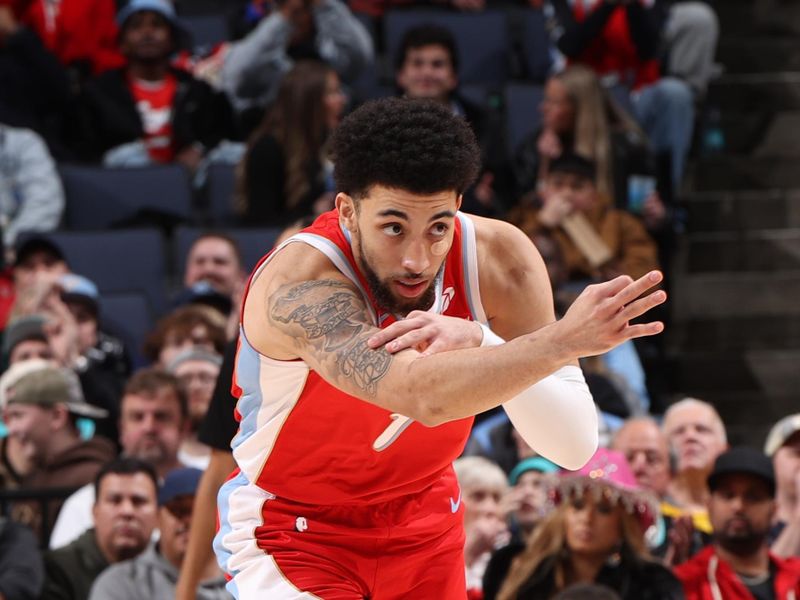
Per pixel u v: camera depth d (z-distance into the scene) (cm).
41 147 2230
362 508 779
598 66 2562
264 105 2397
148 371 1534
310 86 2122
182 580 1041
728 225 2523
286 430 746
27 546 1321
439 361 610
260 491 791
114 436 1773
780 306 2428
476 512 1412
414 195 654
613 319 582
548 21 2680
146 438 1506
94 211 2231
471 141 666
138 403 1510
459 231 732
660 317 2294
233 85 2408
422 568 800
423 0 2719
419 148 650
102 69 2572
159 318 2028
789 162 2595
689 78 2602
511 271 743
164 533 1294
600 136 2189
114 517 1326
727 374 2300
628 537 1276
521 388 598
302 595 764
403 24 2622
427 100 670
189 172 2322
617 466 1288
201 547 1031
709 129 2622
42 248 1961
